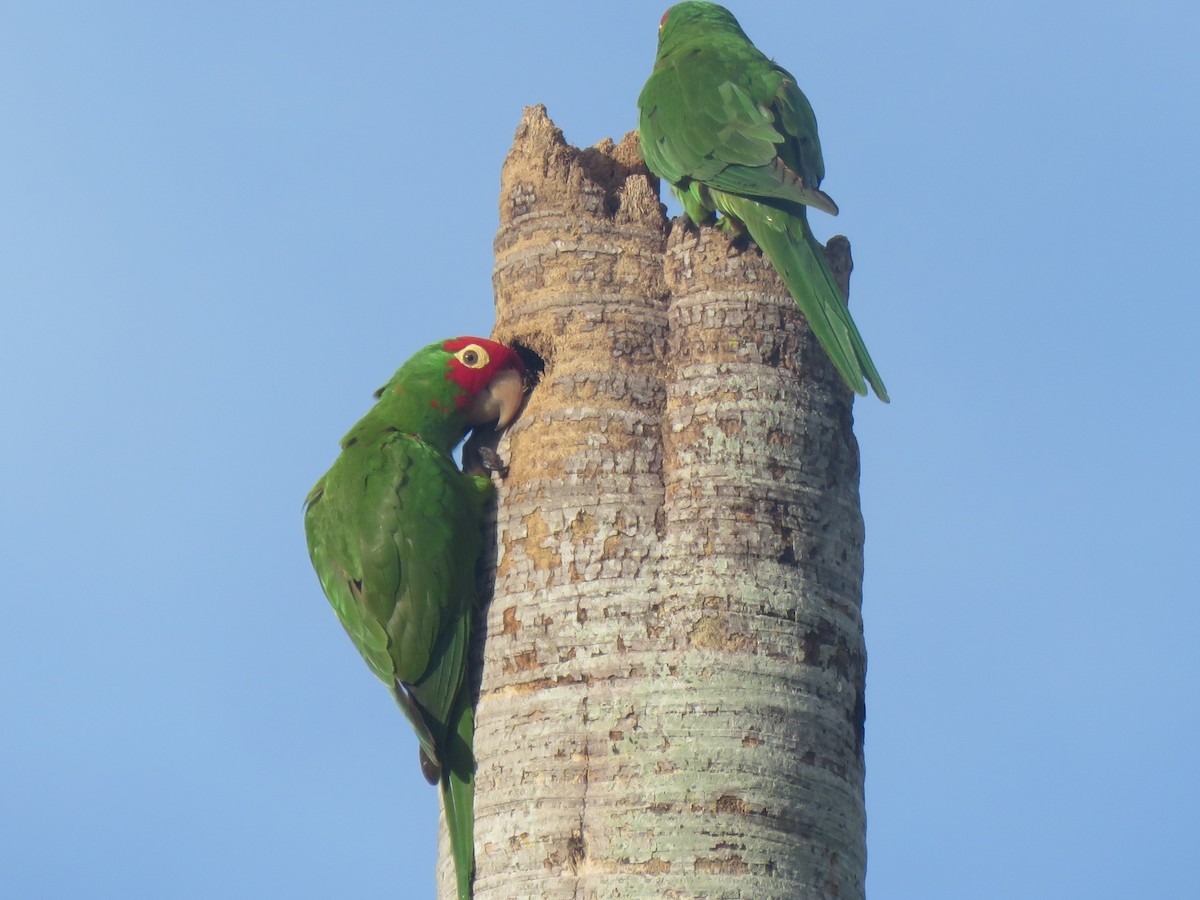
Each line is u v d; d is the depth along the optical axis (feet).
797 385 34.96
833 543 34.17
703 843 30.71
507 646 33.42
